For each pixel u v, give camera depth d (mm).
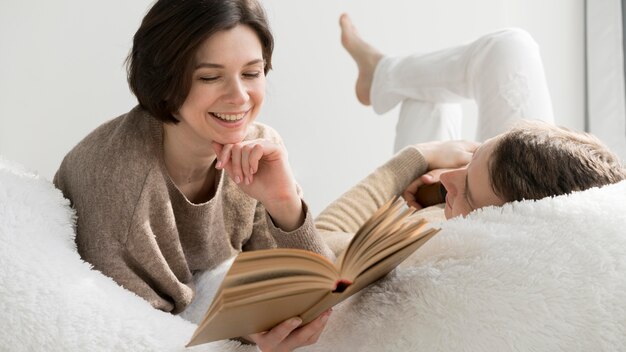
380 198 1567
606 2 2697
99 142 1124
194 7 975
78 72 2441
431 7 2789
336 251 1328
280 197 1060
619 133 2705
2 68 2381
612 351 750
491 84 1810
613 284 769
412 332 791
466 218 896
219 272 1312
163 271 1146
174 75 1000
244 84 1034
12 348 902
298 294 713
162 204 1136
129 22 2463
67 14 2422
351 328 845
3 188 1002
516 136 937
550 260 783
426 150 1655
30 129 2408
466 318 770
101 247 1091
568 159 901
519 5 2811
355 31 2393
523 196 913
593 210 824
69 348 901
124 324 933
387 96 2193
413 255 880
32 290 921
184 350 928
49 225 1028
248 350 958
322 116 2695
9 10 2375
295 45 2656
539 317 755
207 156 1155
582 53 2820
